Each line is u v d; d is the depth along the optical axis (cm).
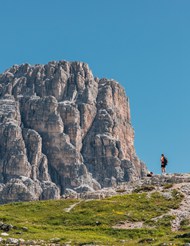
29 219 6456
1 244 4403
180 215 6284
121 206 6875
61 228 5809
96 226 6019
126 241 4997
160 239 4888
